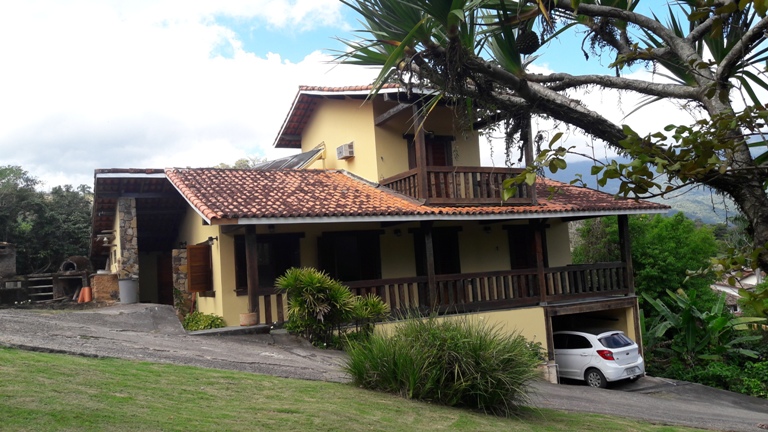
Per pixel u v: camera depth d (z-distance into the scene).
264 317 12.98
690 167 3.29
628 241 15.95
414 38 5.10
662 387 14.60
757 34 3.69
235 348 9.80
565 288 15.05
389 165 15.28
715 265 3.46
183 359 8.10
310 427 5.32
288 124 18.78
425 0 4.66
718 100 4.02
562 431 6.89
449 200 13.80
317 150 17.42
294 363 8.96
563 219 17.02
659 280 20.81
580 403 9.86
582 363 14.41
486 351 7.37
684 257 20.75
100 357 7.41
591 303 15.11
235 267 13.50
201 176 14.15
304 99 17.58
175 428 4.67
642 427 7.97
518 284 14.92
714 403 13.31
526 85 4.93
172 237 19.62
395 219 12.57
